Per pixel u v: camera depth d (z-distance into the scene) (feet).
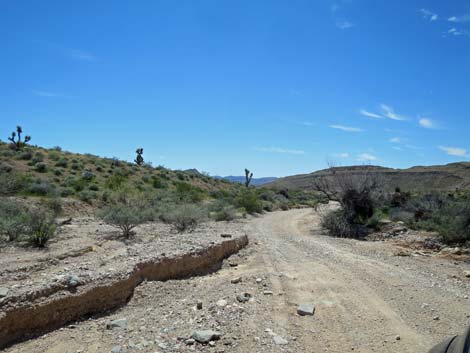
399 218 70.54
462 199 74.18
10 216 51.88
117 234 51.67
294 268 31.99
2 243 42.86
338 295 24.07
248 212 108.27
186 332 17.65
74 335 18.29
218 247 35.73
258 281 27.20
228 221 80.38
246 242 45.70
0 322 17.51
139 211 66.80
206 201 120.78
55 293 20.36
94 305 21.44
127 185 118.52
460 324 19.76
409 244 49.08
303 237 57.88
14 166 111.75
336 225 65.57
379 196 70.33
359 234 62.64
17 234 44.62
